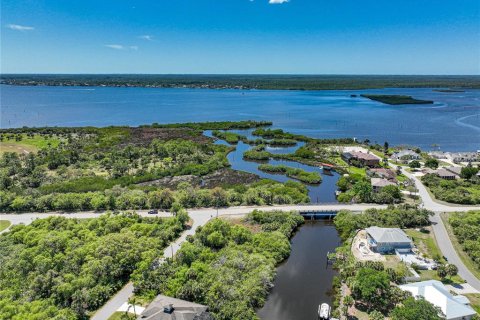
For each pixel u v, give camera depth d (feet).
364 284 255.50
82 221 376.07
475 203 442.50
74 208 423.64
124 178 546.26
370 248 338.34
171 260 295.07
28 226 353.92
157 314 212.84
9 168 581.12
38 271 272.72
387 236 332.80
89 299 249.96
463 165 623.77
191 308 221.46
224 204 441.27
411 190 484.33
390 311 242.78
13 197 435.12
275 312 258.98
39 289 255.29
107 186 505.25
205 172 589.73
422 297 240.53
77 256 290.15
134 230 341.82
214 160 647.97
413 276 283.79
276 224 380.17
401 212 390.21
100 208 424.05
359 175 545.85
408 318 218.18
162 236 341.82
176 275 273.95
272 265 307.58
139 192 456.04
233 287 263.90
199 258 305.73
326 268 321.32
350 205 440.45
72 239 320.91
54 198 429.38
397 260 314.76
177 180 557.74
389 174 543.80
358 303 259.80
